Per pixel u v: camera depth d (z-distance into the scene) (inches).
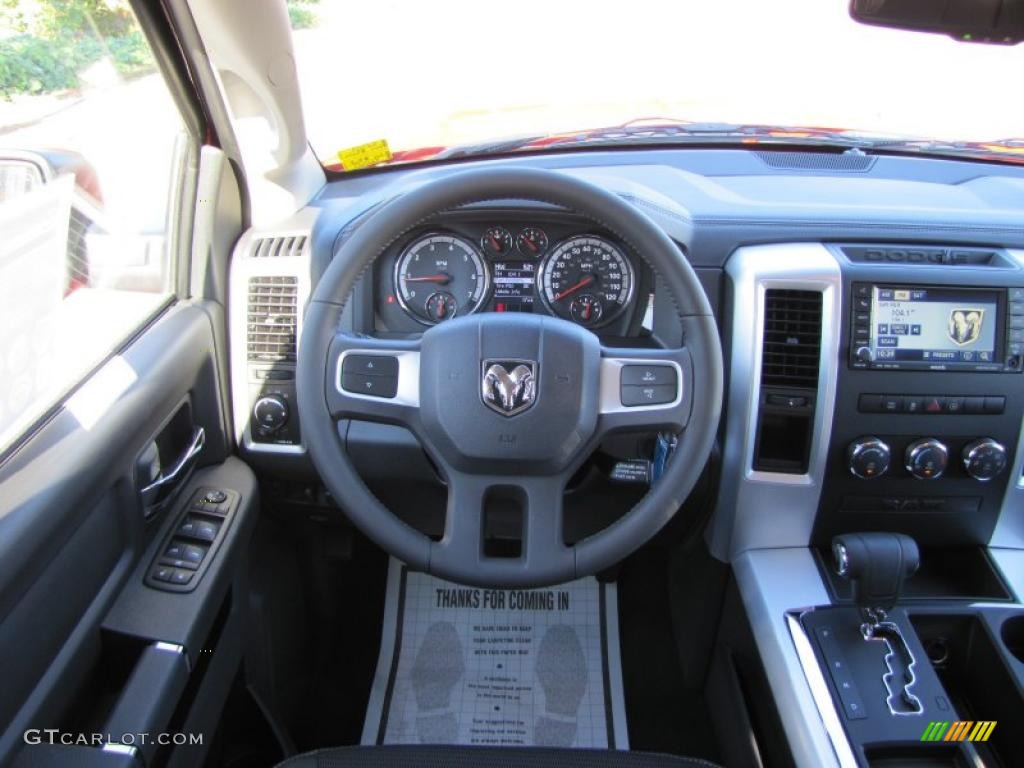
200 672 53.6
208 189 61.9
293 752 64.4
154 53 56.2
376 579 82.4
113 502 48.5
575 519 66.9
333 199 71.7
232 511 58.8
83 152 49.8
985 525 63.4
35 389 44.4
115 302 53.5
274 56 59.7
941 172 75.3
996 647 57.6
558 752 47.5
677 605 79.0
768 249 61.9
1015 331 59.3
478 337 49.8
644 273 64.1
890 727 52.4
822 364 59.7
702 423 50.1
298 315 63.6
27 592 39.1
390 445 62.9
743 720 64.5
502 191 49.3
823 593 60.9
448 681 77.0
